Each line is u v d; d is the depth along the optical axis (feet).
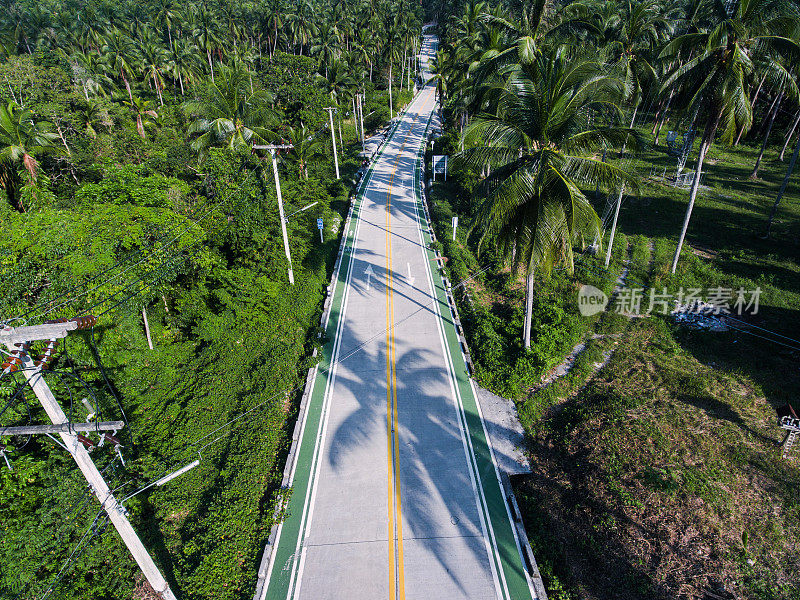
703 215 110.32
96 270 57.72
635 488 46.70
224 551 42.70
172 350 72.02
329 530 45.27
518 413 60.03
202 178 90.38
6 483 45.37
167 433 57.21
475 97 78.59
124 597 39.75
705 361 66.85
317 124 150.00
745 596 37.01
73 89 150.10
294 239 94.43
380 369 67.67
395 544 43.86
